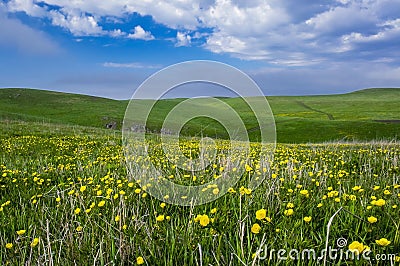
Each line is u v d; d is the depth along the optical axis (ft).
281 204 12.33
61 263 8.80
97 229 10.52
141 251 8.79
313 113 348.59
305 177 17.54
